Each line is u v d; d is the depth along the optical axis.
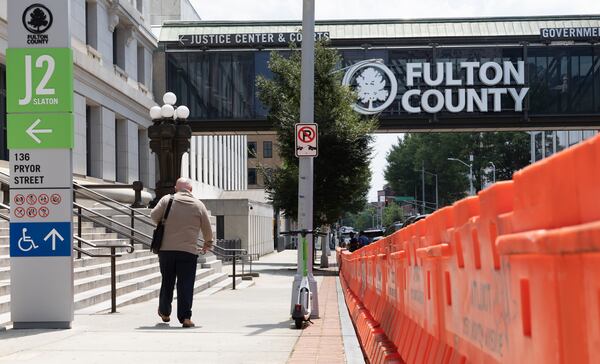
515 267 2.24
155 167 40.94
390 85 41.38
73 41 27.91
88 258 15.01
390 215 118.69
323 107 33.50
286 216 35.12
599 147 1.58
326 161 33.03
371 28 42.25
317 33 41.44
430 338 4.51
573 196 1.71
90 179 29.16
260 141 118.06
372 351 7.04
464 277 3.21
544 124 42.19
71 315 9.29
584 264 1.64
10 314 10.08
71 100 9.24
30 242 9.22
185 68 41.97
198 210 10.09
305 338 8.84
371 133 34.22
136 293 14.40
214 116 41.88
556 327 1.83
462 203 3.14
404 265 5.78
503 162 106.25
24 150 9.23
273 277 27.12
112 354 7.43
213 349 7.86
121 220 22.61
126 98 34.53
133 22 35.84
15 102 9.23
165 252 9.96
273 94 34.69
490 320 2.69
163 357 7.26
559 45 41.38
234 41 41.56
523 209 2.07
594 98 41.38
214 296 17.02
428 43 41.47
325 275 29.80
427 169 113.44
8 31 9.23
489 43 41.34
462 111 41.41
